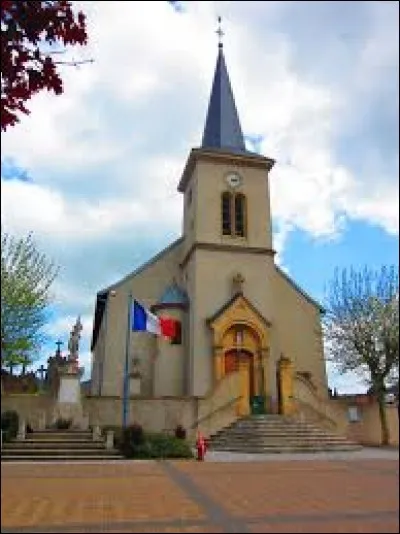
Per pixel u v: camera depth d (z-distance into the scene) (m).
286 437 21.84
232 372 25.06
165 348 28.05
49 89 3.63
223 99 35.31
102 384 28.08
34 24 3.44
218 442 22.66
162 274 31.55
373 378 26.42
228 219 30.56
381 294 27.52
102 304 31.64
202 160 31.12
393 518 8.28
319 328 30.95
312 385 26.23
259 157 31.73
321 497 10.13
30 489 11.32
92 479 12.82
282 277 31.91
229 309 27.80
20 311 26.11
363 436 25.67
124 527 7.81
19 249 27.75
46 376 30.06
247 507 9.23
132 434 18.81
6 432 18.92
